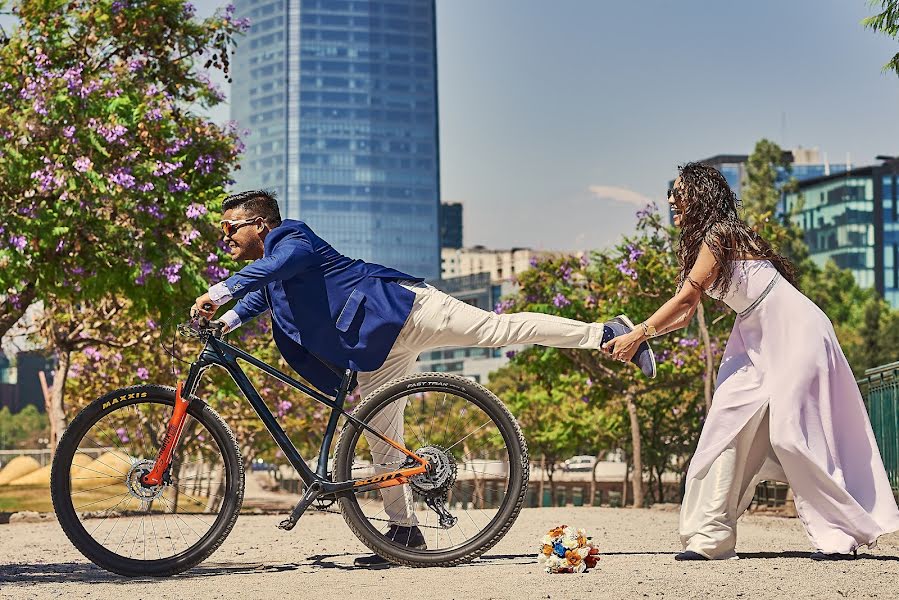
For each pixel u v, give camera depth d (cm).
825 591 409
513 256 19788
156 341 1884
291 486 4950
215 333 530
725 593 407
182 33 1593
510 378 6450
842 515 507
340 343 517
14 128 1385
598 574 462
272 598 419
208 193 1545
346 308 517
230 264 1503
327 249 527
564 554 478
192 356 1991
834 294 9600
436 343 529
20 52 1462
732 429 520
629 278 2159
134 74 1533
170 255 1459
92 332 1909
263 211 551
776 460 525
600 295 2222
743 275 523
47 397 2105
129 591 446
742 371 527
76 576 522
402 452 530
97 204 1419
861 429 518
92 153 1436
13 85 1452
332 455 527
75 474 523
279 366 2305
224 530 524
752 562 498
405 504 536
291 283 520
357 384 542
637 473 2222
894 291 14538
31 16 1480
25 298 1491
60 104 1403
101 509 527
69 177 1386
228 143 1597
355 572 508
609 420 3625
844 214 14650
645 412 2862
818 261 14962
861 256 14550
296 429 2697
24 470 2403
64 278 1447
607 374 2269
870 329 6775
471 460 533
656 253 2169
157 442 605
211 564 579
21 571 555
